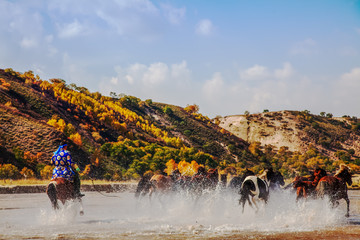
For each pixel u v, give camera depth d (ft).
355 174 283.59
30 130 237.25
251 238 27.40
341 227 33.68
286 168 451.12
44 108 317.01
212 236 28.30
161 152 321.73
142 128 447.42
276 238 27.40
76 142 260.83
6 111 254.68
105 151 278.05
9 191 90.63
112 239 26.71
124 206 58.03
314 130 655.76
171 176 54.39
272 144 627.05
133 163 264.72
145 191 50.70
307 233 29.86
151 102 622.54
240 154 496.64
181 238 27.27
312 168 475.31
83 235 28.53
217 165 370.73
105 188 112.37
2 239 26.55
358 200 81.25
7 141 214.07
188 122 572.10
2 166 180.14
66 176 37.24
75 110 358.02
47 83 378.32
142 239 26.73
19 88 334.24
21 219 39.06
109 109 444.96
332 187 40.27
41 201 64.69
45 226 33.73
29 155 205.87
